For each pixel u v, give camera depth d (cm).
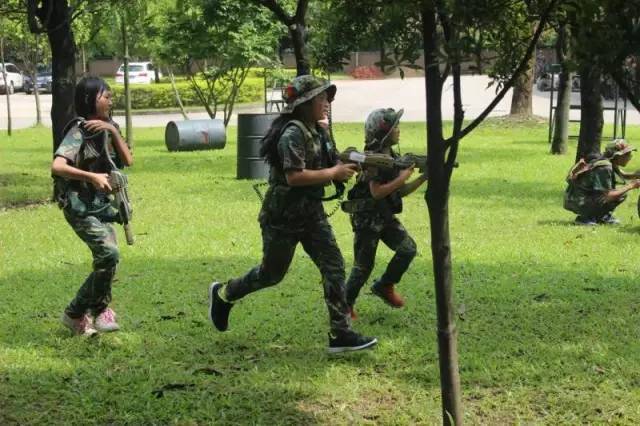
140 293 721
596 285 739
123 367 543
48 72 5266
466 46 333
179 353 568
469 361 544
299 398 492
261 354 566
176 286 748
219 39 2058
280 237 527
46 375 527
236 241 955
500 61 365
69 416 471
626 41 326
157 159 1855
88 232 570
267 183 557
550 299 698
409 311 661
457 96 365
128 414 471
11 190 1402
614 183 1047
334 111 3403
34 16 1191
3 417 468
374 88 4506
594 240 947
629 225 1041
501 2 337
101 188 561
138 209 1190
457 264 826
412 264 831
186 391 502
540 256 863
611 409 473
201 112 3722
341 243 952
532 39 364
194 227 1048
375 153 568
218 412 472
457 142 372
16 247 935
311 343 587
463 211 1157
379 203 595
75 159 565
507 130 2500
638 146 2017
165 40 2117
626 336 596
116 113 3797
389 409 476
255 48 2100
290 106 514
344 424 457
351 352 558
